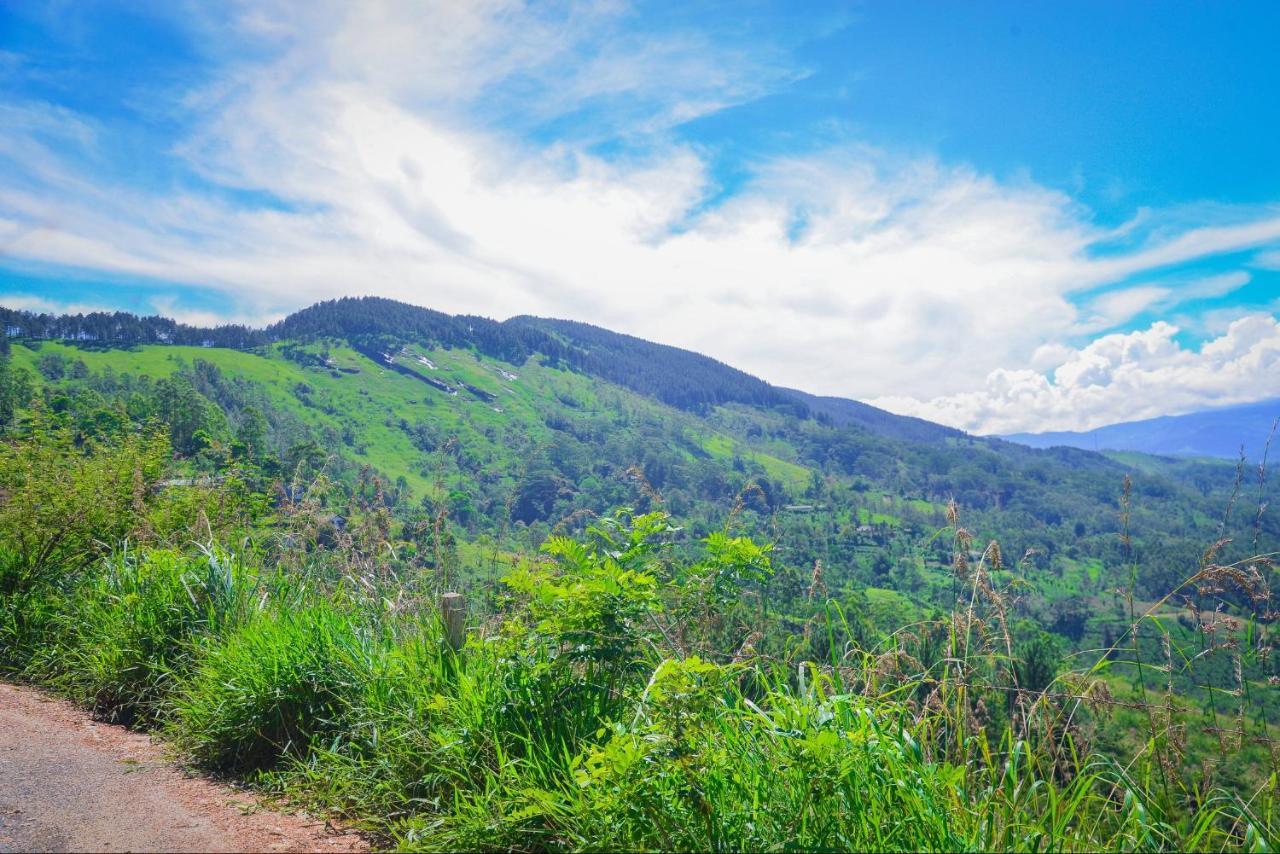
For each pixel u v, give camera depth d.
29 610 6.37
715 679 3.21
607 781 2.74
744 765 2.89
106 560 6.72
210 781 3.83
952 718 3.21
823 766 2.58
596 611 3.46
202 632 5.23
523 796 2.96
